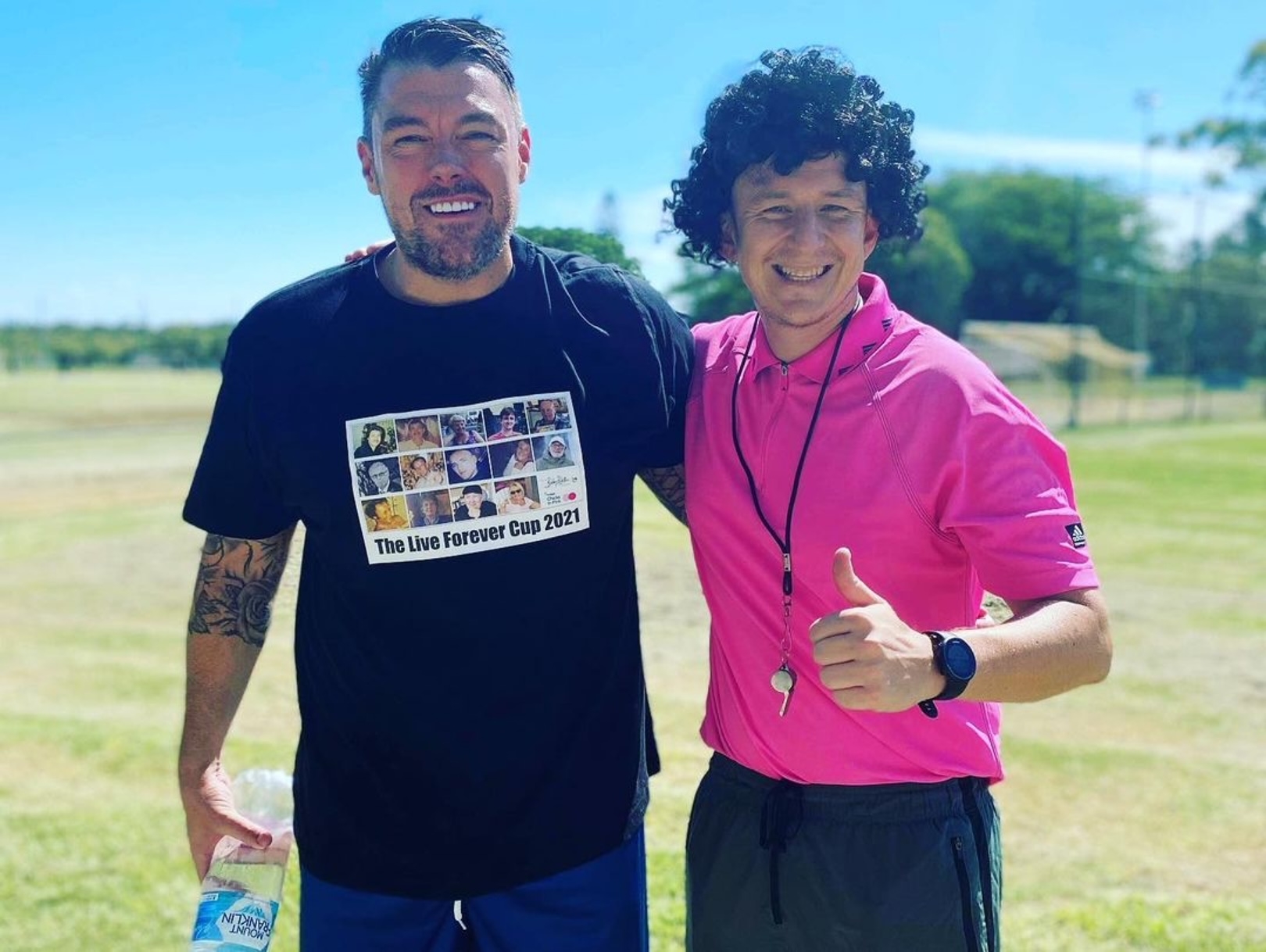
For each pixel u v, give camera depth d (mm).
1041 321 63031
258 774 2584
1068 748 5145
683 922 3271
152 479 17250
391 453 1982
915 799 1911
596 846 2098
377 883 2080
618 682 2143
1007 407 1821
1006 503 1776
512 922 2086
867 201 1979
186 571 9727
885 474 1838
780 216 1909
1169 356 56188
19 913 3600
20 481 16984
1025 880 3818
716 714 2160
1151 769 4867
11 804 4539
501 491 1986
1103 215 64625
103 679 6445
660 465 2176
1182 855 4020
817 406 1892
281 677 5660
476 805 2035
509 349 2018
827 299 1911
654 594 4820
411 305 2033
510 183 2004
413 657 2012
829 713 1911
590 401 2047
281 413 2008
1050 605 1738
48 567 9898
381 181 2004
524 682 2023
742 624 2020
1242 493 15328
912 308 12469
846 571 1643
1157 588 8844
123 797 4641
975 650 1630
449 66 1952
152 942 3430
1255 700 5906
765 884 2008
